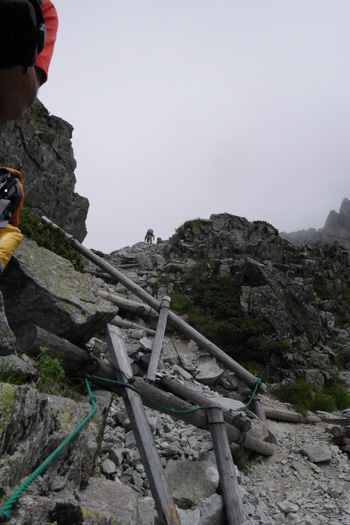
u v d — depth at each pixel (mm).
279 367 13445
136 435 5746
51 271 6660
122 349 6930
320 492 7422
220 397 10195
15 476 2475
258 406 10477
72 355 6023
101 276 17094
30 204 15789
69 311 6094
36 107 18844
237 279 16906
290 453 8859
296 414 10844
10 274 6094
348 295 22906
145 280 18297
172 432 7629
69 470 3295
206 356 12430
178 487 6066
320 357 14250
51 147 18094
